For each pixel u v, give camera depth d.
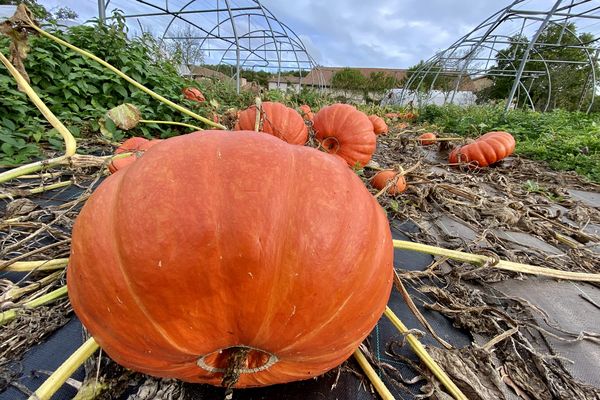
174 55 10.23
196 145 0.89
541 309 1.60
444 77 23.47
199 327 0.77
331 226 0.80
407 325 1.43
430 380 1.11
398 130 8.47
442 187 3.00
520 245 2.16
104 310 0.78
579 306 1.66
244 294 0.75
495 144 4.59
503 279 1.80
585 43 12.88
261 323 0.78
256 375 0.92
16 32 1.85
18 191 2.06
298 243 0.78
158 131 4.95
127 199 0.79
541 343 1.37
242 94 7.95
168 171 0.81
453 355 1.19
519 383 1.16
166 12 11.72
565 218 3.10
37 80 4.11
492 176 4.28
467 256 1.58
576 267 2.00
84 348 0.98
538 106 27.06
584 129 7.32
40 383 1.06
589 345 1.38
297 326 0.78
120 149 2.59
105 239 0.80
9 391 1.02
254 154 0.87
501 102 16.80
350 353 0.95
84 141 3.73
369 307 0.87
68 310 1.31
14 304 1.09
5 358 1.11
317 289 0.77
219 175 0.82
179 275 0.73
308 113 7.52
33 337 1.18
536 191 3.82
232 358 0.87
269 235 0.77
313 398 1.05
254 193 0.79
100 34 4.91
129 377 1.04
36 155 3.20
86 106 4.39
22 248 1.64
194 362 0.86
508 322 1.35
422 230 2.37
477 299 1.58
